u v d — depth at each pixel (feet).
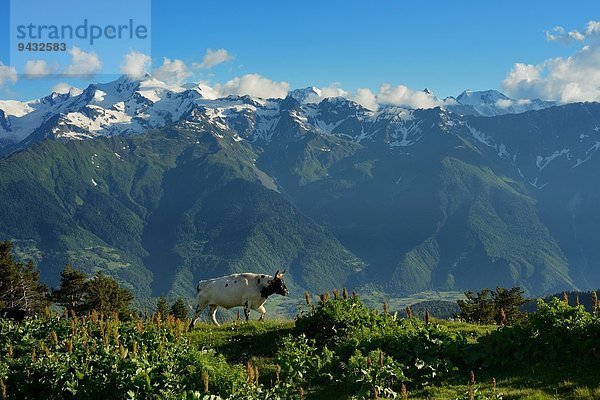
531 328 61.21
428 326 67.00
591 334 58.39
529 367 57.11
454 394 52.75
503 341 60.64
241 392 53.01
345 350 64.13
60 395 55.98
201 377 55.52
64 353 63.00
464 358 60.64
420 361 59.36
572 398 48.24
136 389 54.39
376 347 63.16
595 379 51.62
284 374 60.54
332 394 56.29
